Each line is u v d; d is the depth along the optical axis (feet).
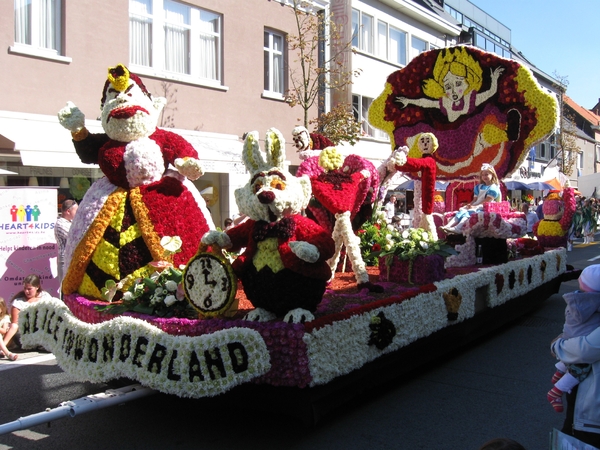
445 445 13.20
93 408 11.94
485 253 23.41
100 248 15.93
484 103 26.78
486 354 20.89
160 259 15.75
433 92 28.14
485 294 21.09
